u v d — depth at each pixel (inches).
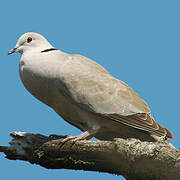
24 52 508.7
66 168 454.3
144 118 469.1
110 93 480.7
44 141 464.8
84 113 483.5
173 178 386.6
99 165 432.1
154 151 387.9
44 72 480.7
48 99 496.1
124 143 405.7
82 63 497.0
